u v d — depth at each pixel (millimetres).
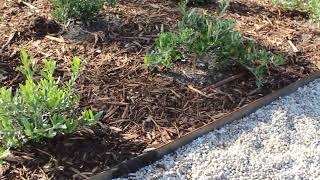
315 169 1637
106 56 1962
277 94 1897
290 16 2346
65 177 1494
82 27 2100
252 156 1653
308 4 2354
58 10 2080
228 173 1587
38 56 1929
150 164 1584
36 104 1538
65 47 1990
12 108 1526
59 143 1589
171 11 2254
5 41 1994
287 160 1653
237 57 1936
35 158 1540
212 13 2281
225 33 1915
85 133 1633
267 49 2100
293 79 1975
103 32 2082
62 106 1589
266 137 1733
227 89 1889
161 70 1931
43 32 2066
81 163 1540
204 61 1981
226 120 1758
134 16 2189
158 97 1812
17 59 1915
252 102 1825
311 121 1818
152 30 2117
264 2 2434
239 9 2354
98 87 1818
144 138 1647
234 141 1700
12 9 2172
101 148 1593
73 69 1671
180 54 1936
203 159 1618
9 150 1545
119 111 1738
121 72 1896
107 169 1526
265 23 2273
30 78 1637
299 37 2205
